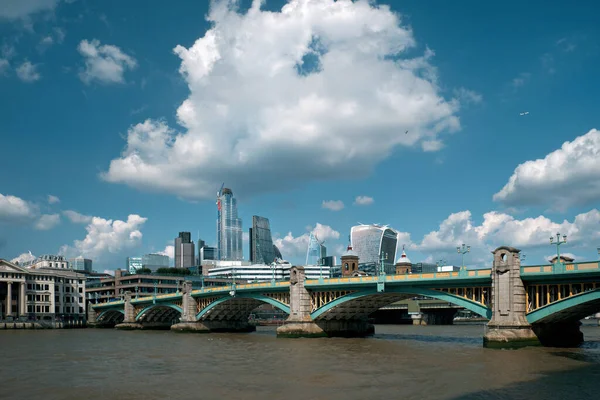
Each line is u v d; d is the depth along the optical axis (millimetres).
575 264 81062
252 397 54531
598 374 62031
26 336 157000
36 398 56656
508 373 63562
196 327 163750
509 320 85875
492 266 88938
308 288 125250
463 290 97125
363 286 112312
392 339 117438
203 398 54625
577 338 96500
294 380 63375
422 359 78375
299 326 122812
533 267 85438
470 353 82688
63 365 82000
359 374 66312
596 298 78000
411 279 102688
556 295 86938
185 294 169000
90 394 58094
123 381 65812
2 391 60656
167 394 57062
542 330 89375
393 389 56562
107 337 147875
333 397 53469
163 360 86375
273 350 97375
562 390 53781
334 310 122500
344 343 107875
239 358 86500
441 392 54406
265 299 136875
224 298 150125
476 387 56156
